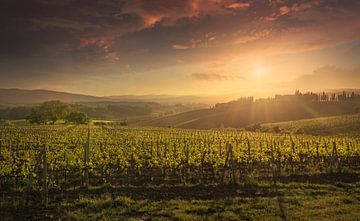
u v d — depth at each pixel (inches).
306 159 1144.2
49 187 676.7
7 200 572.1
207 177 800.9
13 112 7401.6
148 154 1131.9
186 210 505.7
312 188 674.2
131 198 591.5
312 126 4116.6
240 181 730.2
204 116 7308.1
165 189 669.3
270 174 846.5
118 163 986.7
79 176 812.6
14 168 831.1
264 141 2005.4
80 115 4731.8
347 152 1104.8
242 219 460.8
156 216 478.0
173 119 7657.5
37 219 469.4
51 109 4539.9
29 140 1753.2
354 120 4291.3
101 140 1857.8
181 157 991.0
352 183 719.1
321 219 456.8
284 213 486.6
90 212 494.0
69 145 1539.1
